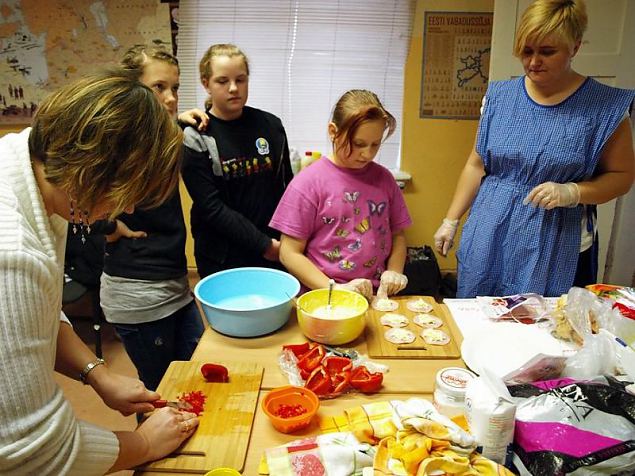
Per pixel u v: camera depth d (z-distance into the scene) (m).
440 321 1.33
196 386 1.07
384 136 1.54
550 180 1.62
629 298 1.32
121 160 0.70
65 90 0.71
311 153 3.11
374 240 1.54
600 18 2.44
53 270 0.73
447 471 0.77
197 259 1.91
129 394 1.00
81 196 0.72
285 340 1.26
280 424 0.94
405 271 2.96
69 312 3.03
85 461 0.76
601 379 0.94
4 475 0.67
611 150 1.57
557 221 1.60
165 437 0.89
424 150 3.21
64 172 0.70
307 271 1.46
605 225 2.79
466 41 3.00
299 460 0.85
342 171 1.52
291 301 1.32
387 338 1.25
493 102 1.72
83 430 0.78
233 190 1.85
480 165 1.87
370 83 3.13
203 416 0.98
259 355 1.19
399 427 0.87
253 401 1.02
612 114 1.52
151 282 1.65
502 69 2.57
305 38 3.04
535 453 0.81
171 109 1.60
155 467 0.87
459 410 0.92
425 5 2.96
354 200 1.51
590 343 1.07
